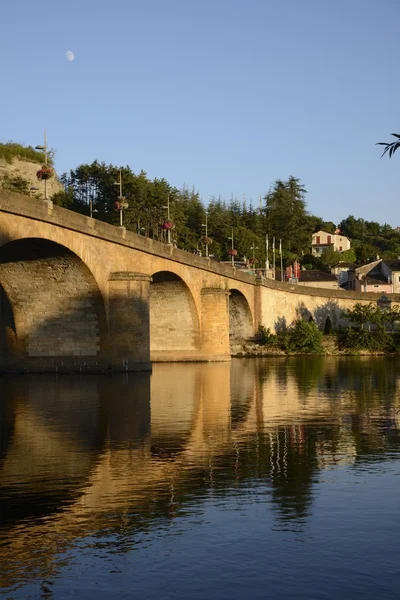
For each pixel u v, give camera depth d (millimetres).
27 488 21859
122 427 33469
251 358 104250
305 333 112062
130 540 17047
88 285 61938
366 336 114750
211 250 187500
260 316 113312
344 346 115000
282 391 50656
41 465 25094
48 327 65125
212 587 14414
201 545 16656
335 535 17219
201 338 90562
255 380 60719
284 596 13977
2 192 47344
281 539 16984
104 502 20219
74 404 42438
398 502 19953
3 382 57188
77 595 14164
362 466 24500
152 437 30594
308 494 20844
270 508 19453
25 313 65188
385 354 113500
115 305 64062
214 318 90562
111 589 14406
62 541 17016
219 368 78312
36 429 33031
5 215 48531
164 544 16734
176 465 24875
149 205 158625
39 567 15484
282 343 113000
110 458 26219
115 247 65188
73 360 64812
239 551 16250
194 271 88062
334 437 30234
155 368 78188
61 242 55219
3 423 34906
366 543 16656
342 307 135750
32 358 65688
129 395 47438
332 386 54812
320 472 23625
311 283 180125
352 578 14727
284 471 23797
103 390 50844
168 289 86875
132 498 20609
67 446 28672
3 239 48438
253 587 14375
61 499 20578
